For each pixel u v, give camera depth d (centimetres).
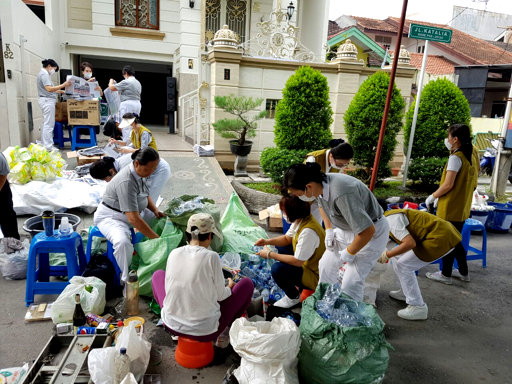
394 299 408
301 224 342
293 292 359
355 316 260
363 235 285
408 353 316
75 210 559
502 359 314
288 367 246
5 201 419
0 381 243
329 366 243
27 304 343
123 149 611
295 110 670
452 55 2128
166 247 356
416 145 762
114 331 290
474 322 368
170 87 1181
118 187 358
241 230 444
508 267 503
